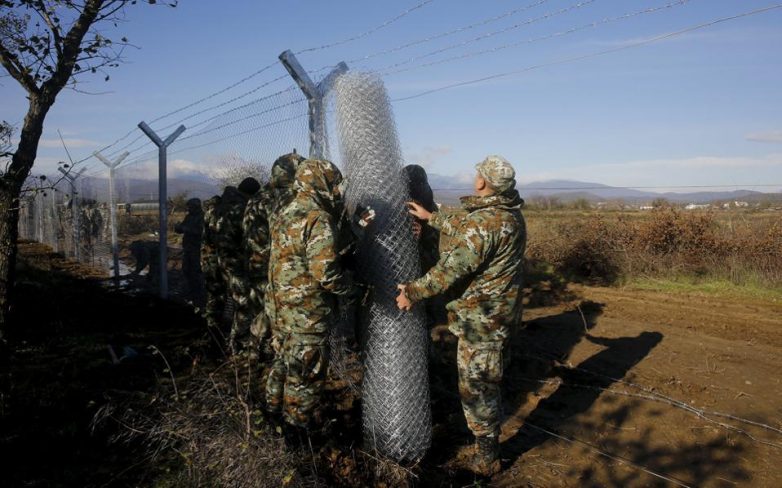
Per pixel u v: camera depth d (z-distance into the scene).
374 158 3.43
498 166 3.21
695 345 6.26
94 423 3.73
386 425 3.38
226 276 5.51
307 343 3.39
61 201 14.29
